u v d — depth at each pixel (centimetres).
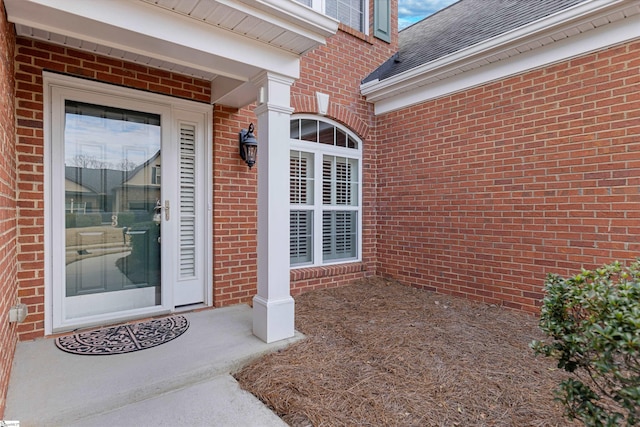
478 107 448
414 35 700
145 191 373
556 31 364
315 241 524
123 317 352
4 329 211
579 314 162
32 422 192
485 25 506
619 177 336
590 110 355
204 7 253
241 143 425
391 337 330
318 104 509
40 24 233
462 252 466
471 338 330
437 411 215
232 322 353
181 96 382
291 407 218
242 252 426
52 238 313
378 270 583
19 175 293
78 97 327
